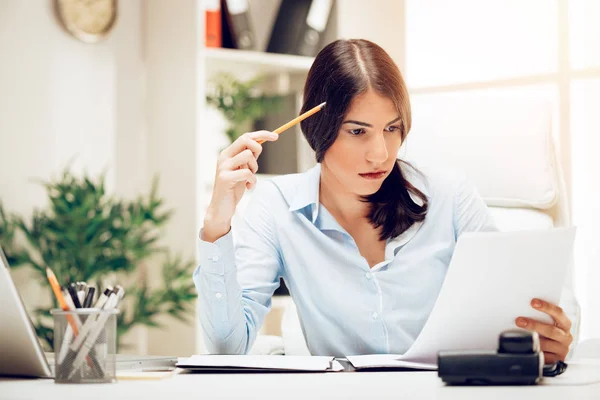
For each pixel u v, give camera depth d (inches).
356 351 66.8
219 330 60.6
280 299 129.4
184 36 132.3
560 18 112.3
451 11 118.8
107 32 137.6
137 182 140.0
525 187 76.6
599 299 108.5
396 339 66.1
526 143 77.4
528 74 114.4
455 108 79.0
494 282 45.0
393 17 124.6
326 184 67.6
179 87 133.2
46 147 133.0
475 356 40.9
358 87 59.6
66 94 135.0
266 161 140.1
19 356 46.5
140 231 131.0
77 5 135.0
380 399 35.3
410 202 66.7
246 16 136.2
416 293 66.6
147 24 140.7
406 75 122.2
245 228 70.0
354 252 66.9
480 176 77.0
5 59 130.3
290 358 51.3
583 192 110.8
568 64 111.5
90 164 136.8
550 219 76.8
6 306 44.6
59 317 43.3
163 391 38.8
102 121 137.9
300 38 139.5
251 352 72.6
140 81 140.9
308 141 64.4
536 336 41.6
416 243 67.4
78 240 120.7
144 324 125.8
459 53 118.3
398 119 61.0
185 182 131.3
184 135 132.0
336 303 66.4
